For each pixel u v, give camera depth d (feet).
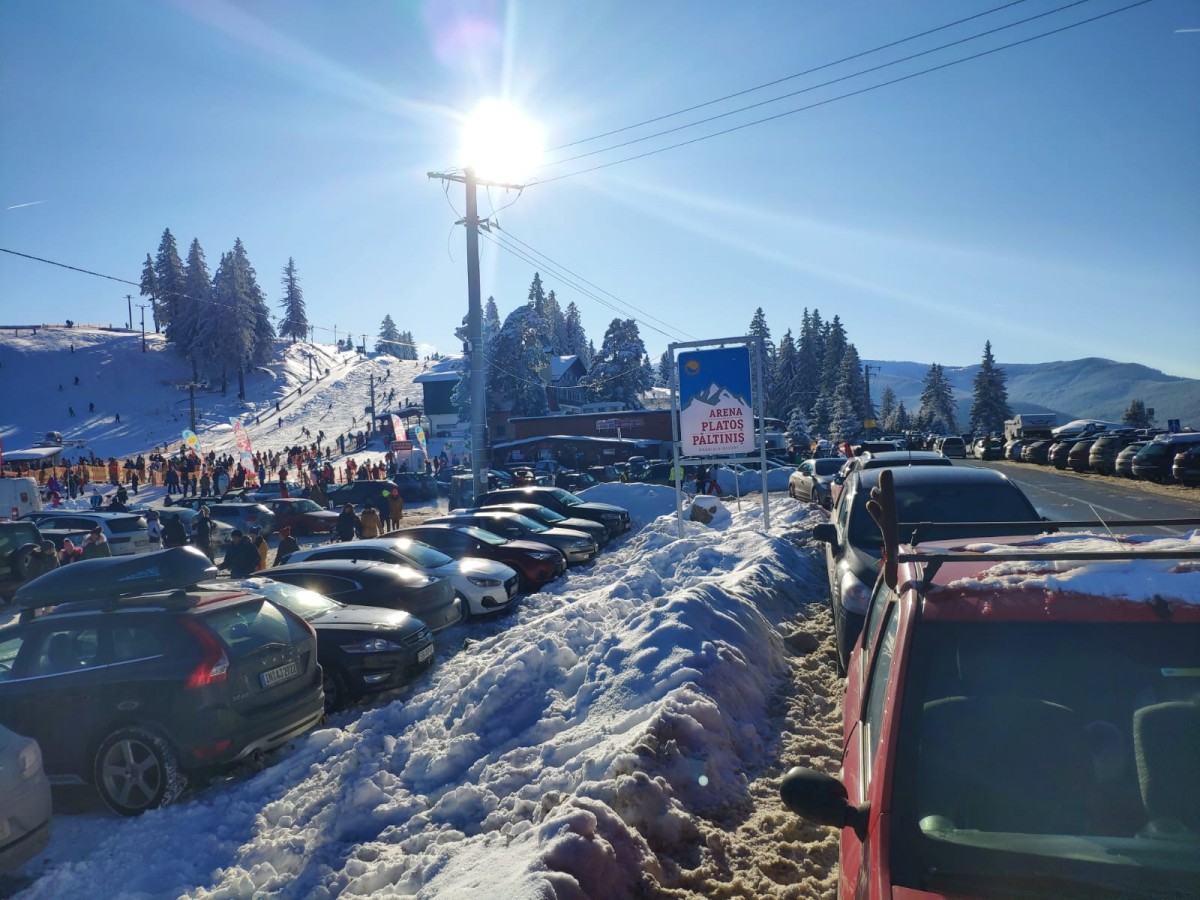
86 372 450.71
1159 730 7.11
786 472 132.77
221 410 394.52
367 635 27.50
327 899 14.79
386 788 19.25
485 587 39.42
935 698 7.76
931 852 6.63
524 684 23.75
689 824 14.76
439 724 22.77
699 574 40.52
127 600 22.13
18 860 16.22
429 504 134.92
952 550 10.09
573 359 312.71
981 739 7.43
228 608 22.30
